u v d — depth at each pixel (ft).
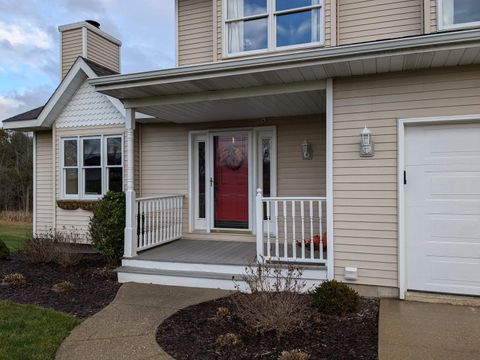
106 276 19.36
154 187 26.86
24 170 74.38
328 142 16.07
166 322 12.98
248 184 24.50
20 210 73.05
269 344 11.00
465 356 10.16
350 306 13.29
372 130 15.48
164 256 19.56
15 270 20.81
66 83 27.99
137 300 15.56
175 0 25.81
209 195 25.34
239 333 11.80
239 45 23.07
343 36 21.26
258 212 17.26
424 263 15.11
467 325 12.29
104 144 27.81
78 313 14.14
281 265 15.35
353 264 15.70
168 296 16.08
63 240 23.72
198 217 26.04
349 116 15.83
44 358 10.33
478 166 14.51
